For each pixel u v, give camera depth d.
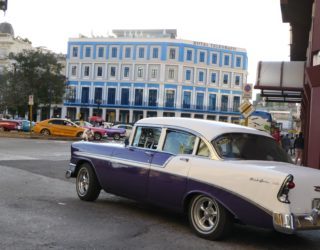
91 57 81.19
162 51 78.00
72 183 11.88
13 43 79.12
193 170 6.93
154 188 7.52
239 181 6.33
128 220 7.68
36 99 53.53
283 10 21.34
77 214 7.92
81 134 36.56
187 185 6.96
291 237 7.33
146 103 78.69
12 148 22.56
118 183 8.28
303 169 6.72
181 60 78.12
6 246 5.82
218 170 6.61
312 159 14.62
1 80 51.72
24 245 5.91
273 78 23.83
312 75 14.46
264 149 7.34
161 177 7.39
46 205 8.59
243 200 6.25
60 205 8.66
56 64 55.84
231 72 82.25
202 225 6.83
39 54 54.81
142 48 79.00
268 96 28.30
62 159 18.39
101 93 80.75
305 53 32.66
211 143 6.98
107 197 9.84
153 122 8.09
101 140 39.97
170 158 7.37
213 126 7.28
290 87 23.47
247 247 6.45
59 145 27.09
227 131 7.20
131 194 8.05
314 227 6.16
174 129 7.64
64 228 6.87
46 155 19.81
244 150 7.11
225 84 82.00
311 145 14.71
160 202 7.48
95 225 7.18
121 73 79.94
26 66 54.16
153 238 6.61
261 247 6.54
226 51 81.69
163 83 78.00
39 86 53.97
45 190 10.43
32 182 11.61
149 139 8.00
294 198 6.05
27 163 15.98
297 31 25.41
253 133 7.46
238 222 6.74
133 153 8.08
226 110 82.06
